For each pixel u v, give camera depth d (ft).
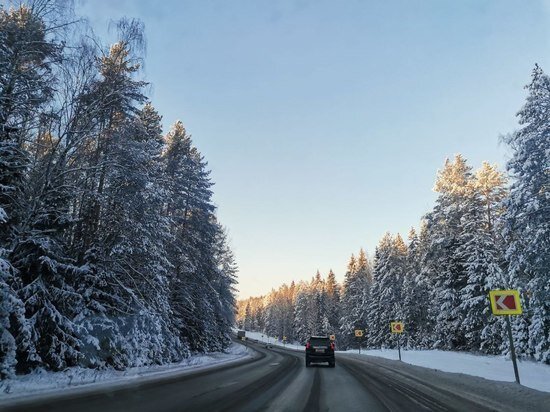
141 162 65.16
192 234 124.77
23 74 50.60
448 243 131.44
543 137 75.61
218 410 29.84
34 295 49.08
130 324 68.18
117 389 40.73
